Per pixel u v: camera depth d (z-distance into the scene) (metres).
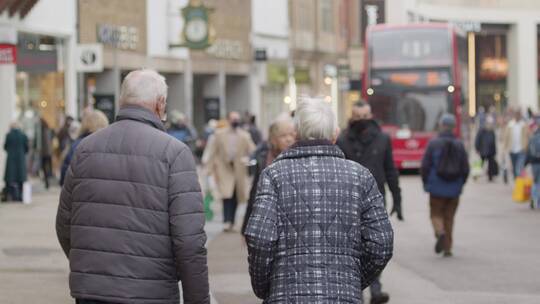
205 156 26.25
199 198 7.37
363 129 14.41
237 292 15.63
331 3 85.38
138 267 7.26
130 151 7.39
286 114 14.44
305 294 6.93
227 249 20.84
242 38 63.78
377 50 45.72
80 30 42.44
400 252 20.39
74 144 14.95
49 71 35.94
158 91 7.63
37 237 22.33
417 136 45.38
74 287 7.35
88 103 42.12
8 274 17.12
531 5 103.12
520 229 24.31
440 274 17.44
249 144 24.36
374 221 7.20
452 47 45.47
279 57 70.69
